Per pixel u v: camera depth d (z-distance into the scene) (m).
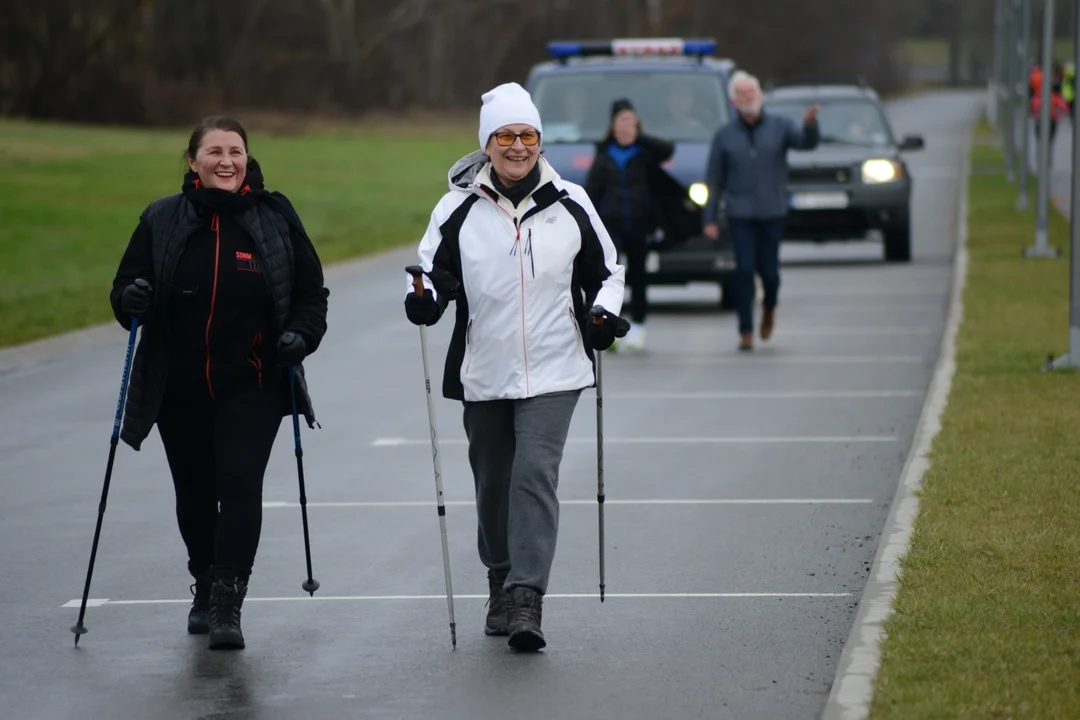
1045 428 33.91
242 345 21.50
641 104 60.94
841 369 46.75
